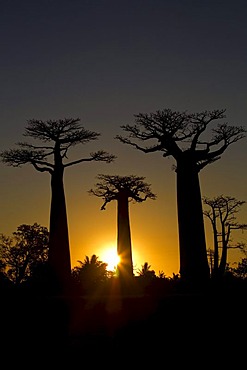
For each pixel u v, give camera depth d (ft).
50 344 108.17
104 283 175.83
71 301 128.36
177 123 186.29
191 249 178.29
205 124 186.39
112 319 119.65
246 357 101.19
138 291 163.94
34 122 204.95
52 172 203.31
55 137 206.08
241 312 119.14
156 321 117.08
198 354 102.89
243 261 202.90
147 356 102.89
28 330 114.52
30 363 100.73
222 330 111.55
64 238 197.88
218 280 165.78
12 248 195.83
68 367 99.40
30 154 204.13
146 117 188.24
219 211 211.82
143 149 188.24
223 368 97.55
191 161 183.42
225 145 185.78
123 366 99.55
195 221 180.14
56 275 180.45
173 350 104.53
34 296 140.56
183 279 175.94
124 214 218.38
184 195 181.78
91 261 186.60
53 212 199.72
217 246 208.54
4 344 108.37
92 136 208.95
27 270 194.49
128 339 109.70
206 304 123.44
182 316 118.32
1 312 122.83
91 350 105.60
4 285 166.91
